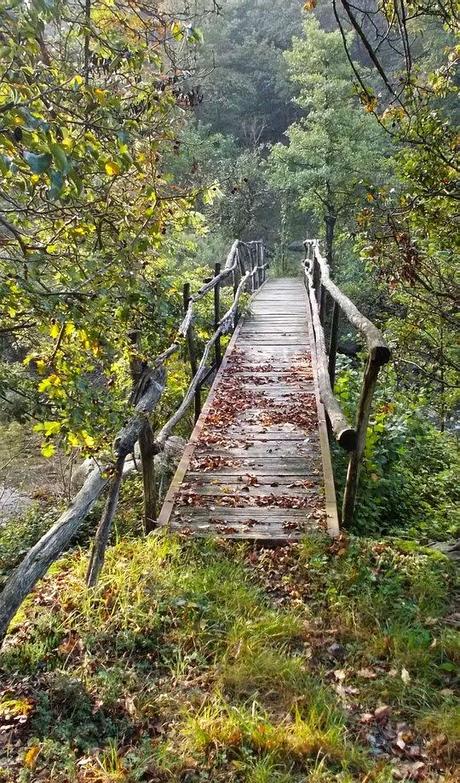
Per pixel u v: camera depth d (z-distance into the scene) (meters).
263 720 2.31
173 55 3.05
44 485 6.92
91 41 2.59
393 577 3.30
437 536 4.52
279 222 22.27
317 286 9.58
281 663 2.63
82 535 4.73
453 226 4.66
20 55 1.73
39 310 2.11
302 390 6.66
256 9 28.55
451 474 5.95
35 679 2.64
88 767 2.18
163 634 2.89
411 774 2.13
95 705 2.48
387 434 5.91
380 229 5.11
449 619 2.98
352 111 16.20
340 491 4.84
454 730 2.28
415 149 4.65
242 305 9.75
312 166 16.73
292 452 5.12
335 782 2.09
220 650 2.77
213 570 3.37
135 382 3.72
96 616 3.00
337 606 3.06
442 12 3.30
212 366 7.29
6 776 2.11
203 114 23.38
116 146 2.14
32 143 1.58
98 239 2.58
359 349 13.69
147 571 3.33
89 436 2.52
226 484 4.55
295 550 3.63
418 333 6.55
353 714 2.41
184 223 3.29
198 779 2.11
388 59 15.66
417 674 2.60
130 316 2.73
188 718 2.34
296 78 16.66
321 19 25.38
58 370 2.44
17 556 5.08
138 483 5.47
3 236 2.23
